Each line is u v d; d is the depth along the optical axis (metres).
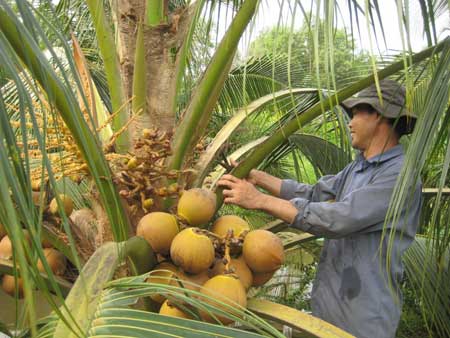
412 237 2.38
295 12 1.31
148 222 1.75
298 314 1.76
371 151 2.48
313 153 3.18
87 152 1.10
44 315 2.07
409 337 4.87
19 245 0.76
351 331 2.29
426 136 1.71
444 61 1.77
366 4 1.24
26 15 0.96
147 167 1.88
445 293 3.08
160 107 2.12
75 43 2.17
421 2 1.75
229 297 1.62
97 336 1.04
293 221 2.20
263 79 3.91
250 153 2.46
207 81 2.05
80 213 2.19
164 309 1.67
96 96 2.28
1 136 0.81
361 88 2.14
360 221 2.21
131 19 2.15
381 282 2.27
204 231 1.76
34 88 0.97
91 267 1.31
